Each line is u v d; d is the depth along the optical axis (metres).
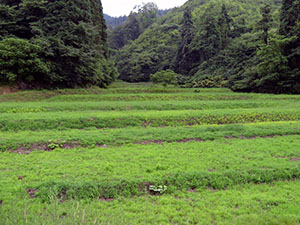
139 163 8.17
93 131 12.59
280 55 29.22
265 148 9.82
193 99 25.45
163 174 7.14
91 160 8.52
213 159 8.55
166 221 5.11
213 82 40.38
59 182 6.45
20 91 24.50
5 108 16.81
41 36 26.78
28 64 23.69
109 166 7.80
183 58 63.22
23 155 9.08
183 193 6.34
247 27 57.25
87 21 33.16
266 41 38.59
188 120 15.57
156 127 14.33
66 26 28.61
